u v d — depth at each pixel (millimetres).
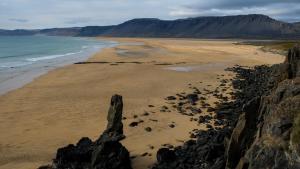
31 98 40375
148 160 21328
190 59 87812
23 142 25594
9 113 33719
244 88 44312
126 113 32875
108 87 47000
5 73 61500
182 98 39250
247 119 15883
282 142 12539
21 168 20984
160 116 31594
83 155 20375
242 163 14023
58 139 26172
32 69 67188
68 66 71125
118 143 20172
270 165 12625
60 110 34719
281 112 13547
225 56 96562
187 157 20203
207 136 23734
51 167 20078
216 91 43312
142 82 50719
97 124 29859
